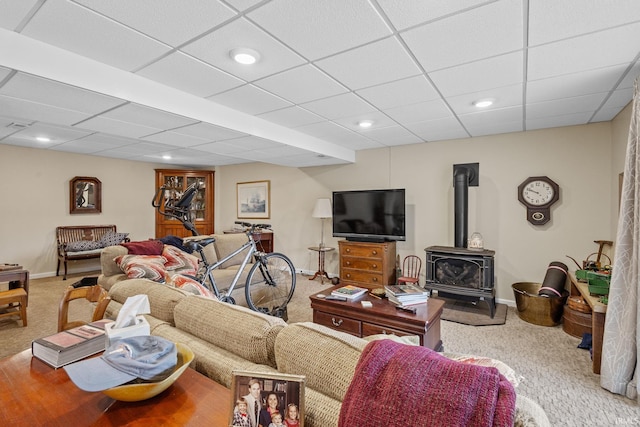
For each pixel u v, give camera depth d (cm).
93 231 580
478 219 420
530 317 339
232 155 483
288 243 612
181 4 149
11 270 335
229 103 292
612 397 206
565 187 371
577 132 364
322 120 346
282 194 619
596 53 196
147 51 195
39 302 398
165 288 161
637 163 199
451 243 442
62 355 102
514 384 90
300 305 397
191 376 98
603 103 289
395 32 174
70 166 558
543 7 152
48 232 537
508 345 285
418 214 465
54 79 189
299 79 236
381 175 498
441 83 243
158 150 501
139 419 78
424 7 152
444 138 432
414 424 66
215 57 202
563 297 331
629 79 235
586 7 151
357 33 175
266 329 111
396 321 233
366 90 259
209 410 82
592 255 357
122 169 623
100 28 169
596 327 234
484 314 366
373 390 74
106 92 214
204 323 125
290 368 96
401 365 76
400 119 341
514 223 399
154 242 351
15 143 465
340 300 269
